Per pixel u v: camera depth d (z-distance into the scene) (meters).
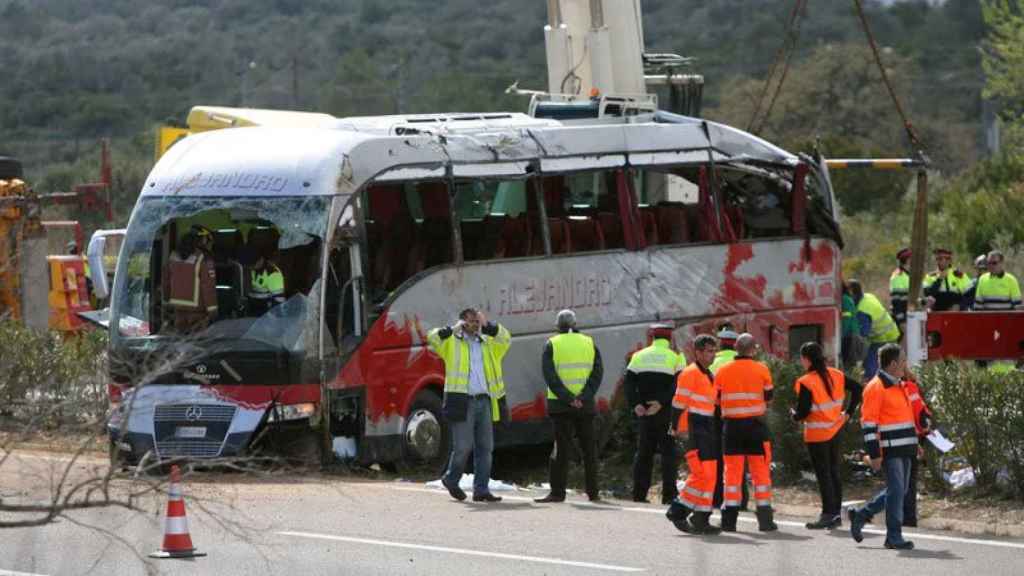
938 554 41.34
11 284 77.25
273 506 47.62
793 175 72.12
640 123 69.25
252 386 55.09
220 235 61.62
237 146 58.78
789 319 71.50
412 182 59.03
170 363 33.66
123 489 45.62
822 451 46.16
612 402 64.75
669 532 44.78
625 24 81.69
